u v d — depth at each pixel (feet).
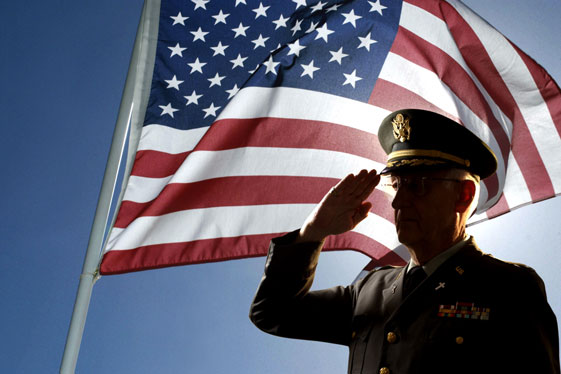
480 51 12.38
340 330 7.49
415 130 7.29
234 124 12.05
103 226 12.29
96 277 11.94
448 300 6.59
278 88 12.29
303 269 7.30
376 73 12.48
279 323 7.39
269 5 13.12
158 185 12.14
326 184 11.96
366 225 11.63
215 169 11.89
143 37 13.04
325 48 12.54
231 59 12.90
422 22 12.62
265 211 11.80
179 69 12.86
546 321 6.32
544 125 12.23
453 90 12.44
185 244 11.62
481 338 6.34
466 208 7.12
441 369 6.29
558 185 12.11
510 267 6.67
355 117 12.28
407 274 7.03
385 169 7.27
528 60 12.34
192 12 13.19
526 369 6.11
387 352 6.61
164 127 12.50
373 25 12.62
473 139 7.27
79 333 11.58
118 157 12.77
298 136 12.14
